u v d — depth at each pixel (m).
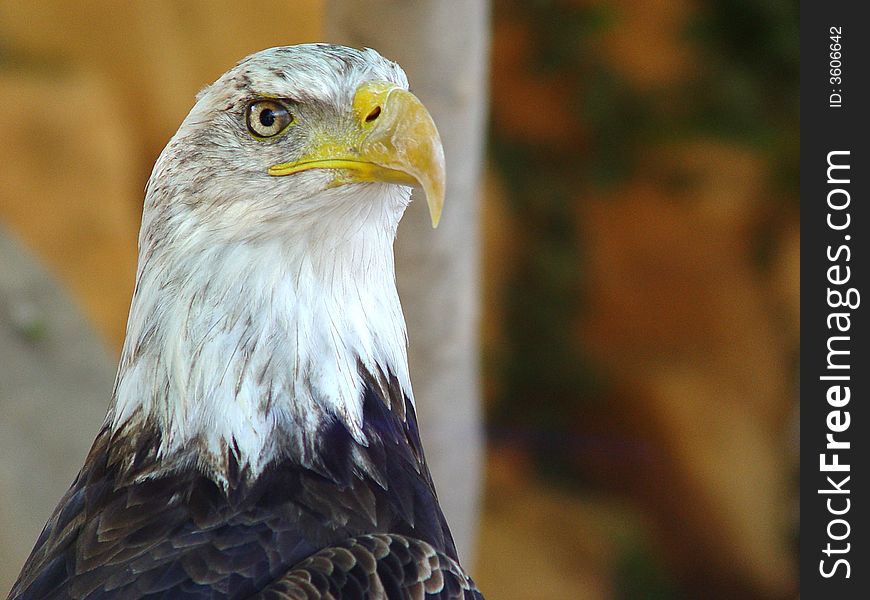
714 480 16.80
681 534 17.12
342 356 5.77
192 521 5.41
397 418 6.02
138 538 5.38
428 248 8.52
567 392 17.45
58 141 14.97
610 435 17.44
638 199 16.97
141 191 16.12
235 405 5.57
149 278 5.73
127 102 15.93
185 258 5.65
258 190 5.62
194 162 5.69
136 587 5.09
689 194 16.84
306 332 5.69
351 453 5.71
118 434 5.79
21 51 15.57
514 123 17.08
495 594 15.72
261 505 5.48
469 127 8.50
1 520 10.79
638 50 16.66
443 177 5.55
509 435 17.62
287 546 5.34
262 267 5.65
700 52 16.59
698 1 16.50
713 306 16.97
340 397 5.74
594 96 16.77
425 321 8.73
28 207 14.80
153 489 5.55
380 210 5.81
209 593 5.08
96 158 15.17
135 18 15.88
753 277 16.95
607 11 16.53
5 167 14.75
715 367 17.05
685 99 16.72
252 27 16.44
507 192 17.19
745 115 16.58
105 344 13.17
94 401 12.20
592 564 16.52
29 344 12.35
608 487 17.34
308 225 5.66
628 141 16.84
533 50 16.77
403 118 5.61
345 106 5.67
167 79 16.03
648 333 17.23
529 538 16.58
